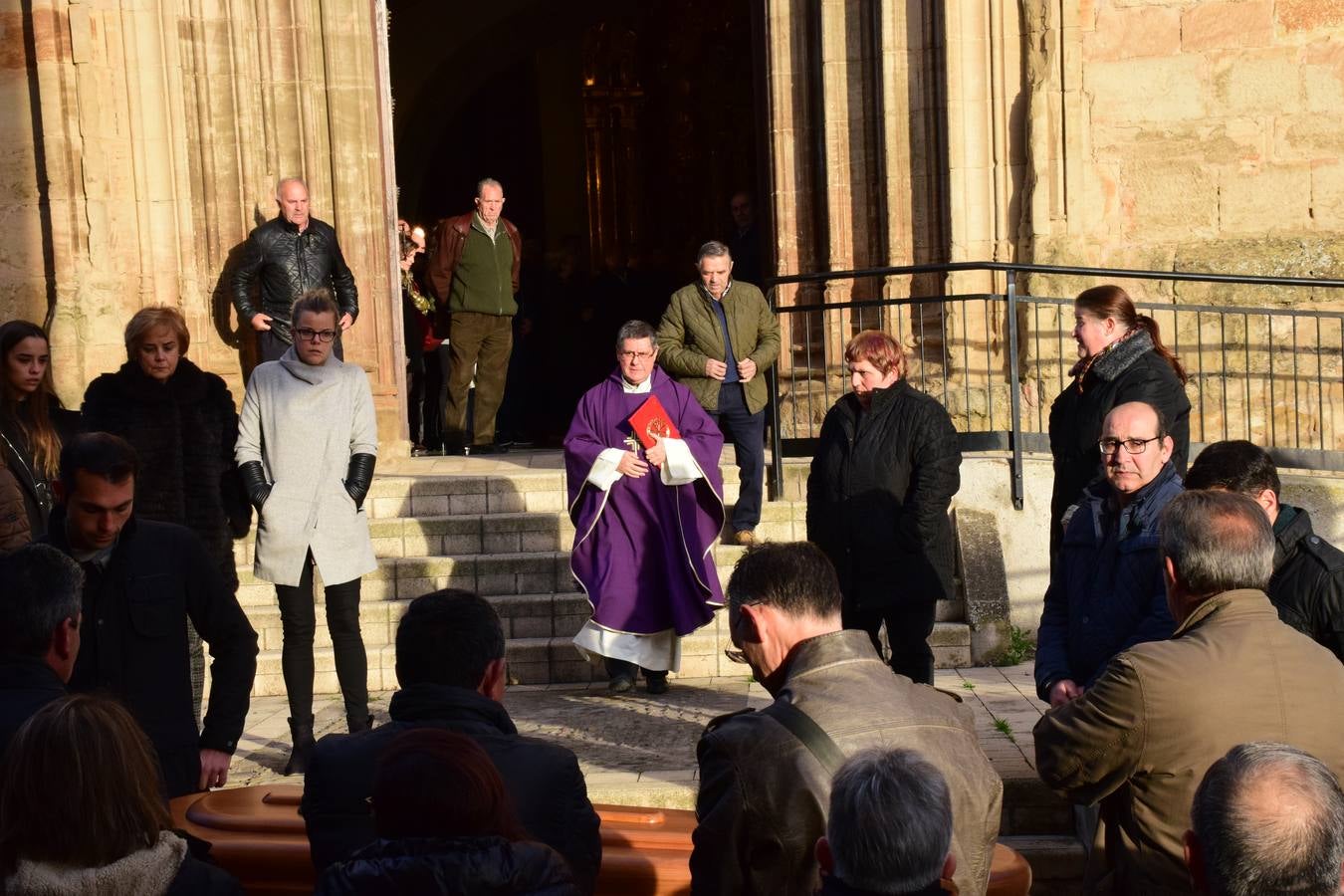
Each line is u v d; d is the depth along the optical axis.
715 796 2.86
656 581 6.93
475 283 10.40
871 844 2.31
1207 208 9.38
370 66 9.80
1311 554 3.97
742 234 11.40
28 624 3.22
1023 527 7.92
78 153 9.07
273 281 8.79
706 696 7.13
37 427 5.24
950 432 5.86
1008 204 9.43
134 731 2.58
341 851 3.13
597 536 7.00
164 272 9.22
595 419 7.06
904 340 9.62
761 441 7.94
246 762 6.21
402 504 8.55
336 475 6.03
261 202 9.49
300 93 9.58
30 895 2.44
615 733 6.42
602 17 16.69
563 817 3.14
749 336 7.96
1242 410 9.32
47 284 9.28
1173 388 5.55
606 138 18.25
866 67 9.63
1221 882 2.21
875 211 9.70
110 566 4.12
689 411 7.05
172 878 2.57
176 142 9.20
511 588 8.04
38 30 9.00
